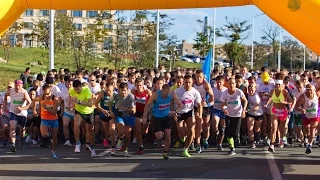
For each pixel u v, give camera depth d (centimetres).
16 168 930
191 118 1052
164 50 3834
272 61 6053
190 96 1045
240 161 1018
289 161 1023
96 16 3612
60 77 1269
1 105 1218
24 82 1720
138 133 1107
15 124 1134
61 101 1220
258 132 1233
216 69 1523
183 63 5350
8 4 1040
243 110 1114
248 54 6059
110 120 1086
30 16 4609
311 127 1129
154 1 1034
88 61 3234
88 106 1069
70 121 1248
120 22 3288
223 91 1139
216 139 1242
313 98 1121
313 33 896
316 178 850
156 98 1027
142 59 3328
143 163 990
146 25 3378
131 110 1049
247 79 1358
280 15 930
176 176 859
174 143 1262
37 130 1231
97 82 1327
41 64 4266
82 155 1088
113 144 1086
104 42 3378
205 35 4425
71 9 1082
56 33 3203
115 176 858
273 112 1159
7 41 4478
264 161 1020
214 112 1162
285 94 1145
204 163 991
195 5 1033
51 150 1159
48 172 892
